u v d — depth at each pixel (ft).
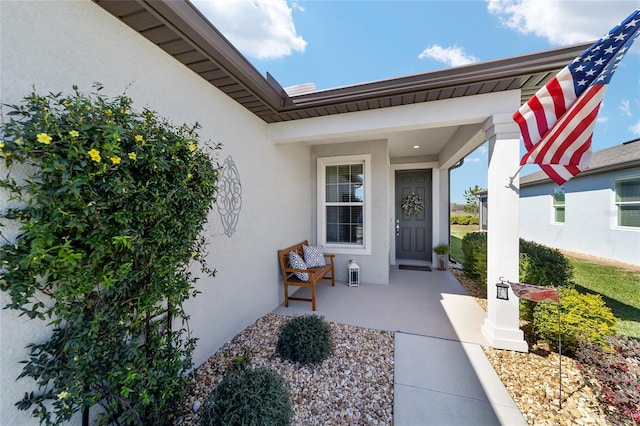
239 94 8.73
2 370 3.56
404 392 6.50
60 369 3.67
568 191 27.25
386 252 15.96
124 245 3.93
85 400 3.75
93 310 3.92
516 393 6.44
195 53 6.50
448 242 20.56
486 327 9.25
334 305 12.50
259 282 10.85
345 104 9.55
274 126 11.53
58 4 4.26
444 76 8.00
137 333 4.64
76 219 3.40
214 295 8.09
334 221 17.28
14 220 3.60
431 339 9.10
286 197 13.57
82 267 3.60
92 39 4.78
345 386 6.69
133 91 5.58
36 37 3.97
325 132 10.68
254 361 7.62
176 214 4.93
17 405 3.59
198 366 7.38
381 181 15.94
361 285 15.80
